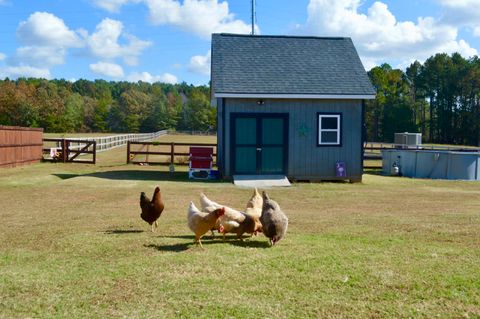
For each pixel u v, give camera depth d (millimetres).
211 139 65812
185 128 127500
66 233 8305
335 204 12797
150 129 124625
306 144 18891
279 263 6344
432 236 8242
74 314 4641
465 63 83250
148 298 5055
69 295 5141
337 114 18984
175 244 7465
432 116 86625
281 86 18578
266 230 7383
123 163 25766
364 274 5891
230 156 18562
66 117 94625
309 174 18953
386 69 97812
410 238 8062
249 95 18141
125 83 180000
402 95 92188
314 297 5113
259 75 19031
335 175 18984
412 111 87625
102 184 16609
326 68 19844
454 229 8922
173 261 6395
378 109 89500
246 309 4766
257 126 18656
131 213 10719
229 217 7695
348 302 4988
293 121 18797
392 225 9352
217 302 4941
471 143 77750
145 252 6930
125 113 119875
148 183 17172
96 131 113875
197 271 5969
